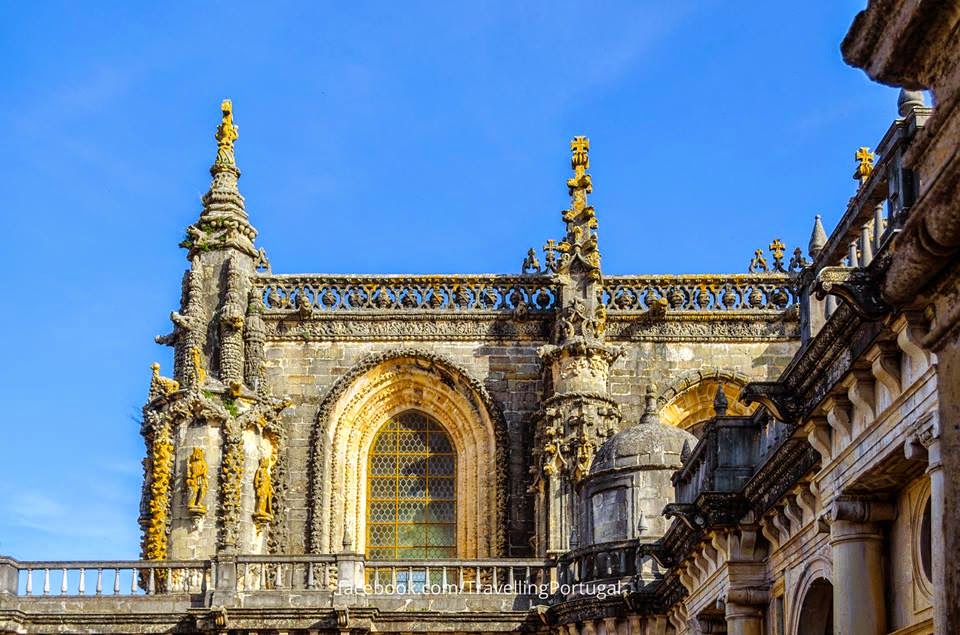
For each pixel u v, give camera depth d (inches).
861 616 906.7
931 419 748.6
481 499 2224.4
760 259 2336.4
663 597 1695.4
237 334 2192.4
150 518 2079.2
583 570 1824.6
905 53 491.5
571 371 2150.6
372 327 2278.5
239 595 1951.3
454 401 2271.2
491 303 2290.8
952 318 496.7
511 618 1959.9
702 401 2266.2
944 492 494.0
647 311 2258.9
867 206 904.9
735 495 1175.6
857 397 862.5
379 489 2262.6
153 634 1937.7
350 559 1990.7
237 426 2116.1
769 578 1189.7
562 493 2098.9
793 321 2269.9
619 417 2166.6
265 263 2330.2
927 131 488.1
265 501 2129.7
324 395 2252.7
